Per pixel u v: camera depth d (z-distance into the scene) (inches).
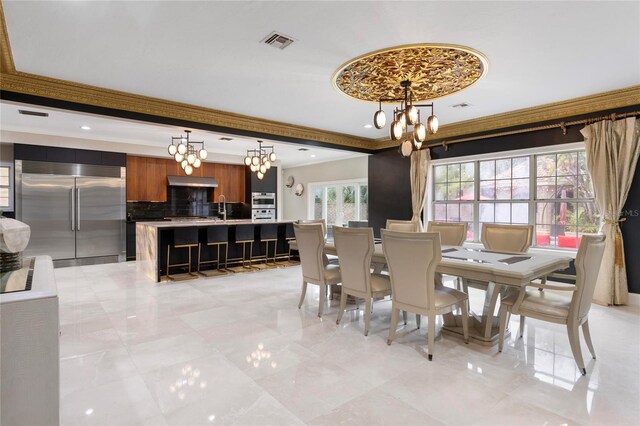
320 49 118.2
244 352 109.4
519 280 96.7
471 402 81.8
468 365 101.0
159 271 209.2
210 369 98.0
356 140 273.3
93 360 103.3
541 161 199.2
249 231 249.9
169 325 133.7
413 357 106.3
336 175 372.8
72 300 168.9
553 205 195.2
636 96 157.6
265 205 374.3
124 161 283.0
